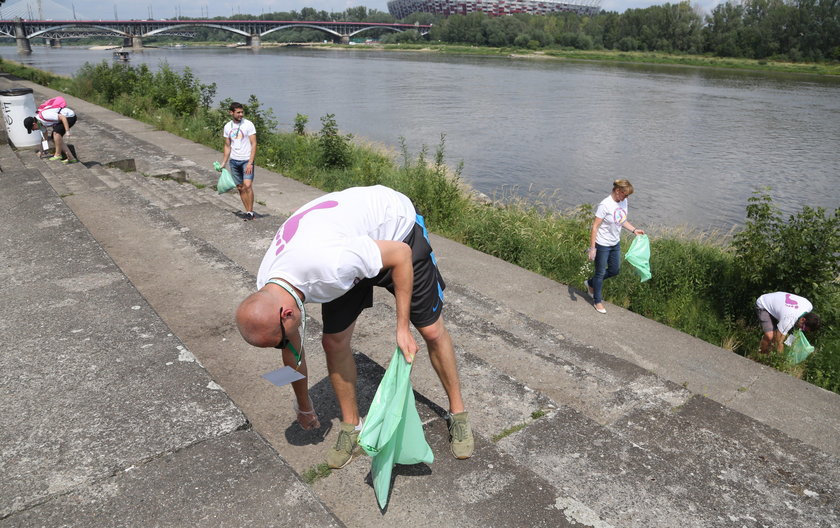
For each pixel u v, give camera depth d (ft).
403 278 7.15
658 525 7.76
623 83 186.91
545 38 421.59
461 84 170.60
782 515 8.68
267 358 11.37
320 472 8.09
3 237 15.23
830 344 20.57
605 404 12.59
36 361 9.41
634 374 15.01
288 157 45.06
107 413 8.17
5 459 7.25
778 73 260.42
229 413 8.26
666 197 57.21
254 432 7.97
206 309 13.44
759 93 161.79
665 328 20.68
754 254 22.52
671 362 18.24
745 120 109.19
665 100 139.33
